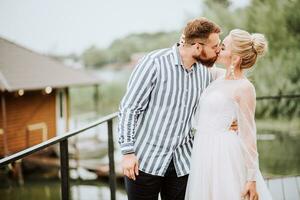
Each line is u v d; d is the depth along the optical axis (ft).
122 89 133.80
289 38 46.09
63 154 8.36
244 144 7.87
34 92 61.87
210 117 8.13
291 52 45.09
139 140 7.77
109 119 10.18
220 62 8.19
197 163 8.23
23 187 48.88
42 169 53.78
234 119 8.14
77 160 52.90
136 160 7.40
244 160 8.02
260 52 8.04
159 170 7.77
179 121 7.69
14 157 7.07
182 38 7.67
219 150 8.11
